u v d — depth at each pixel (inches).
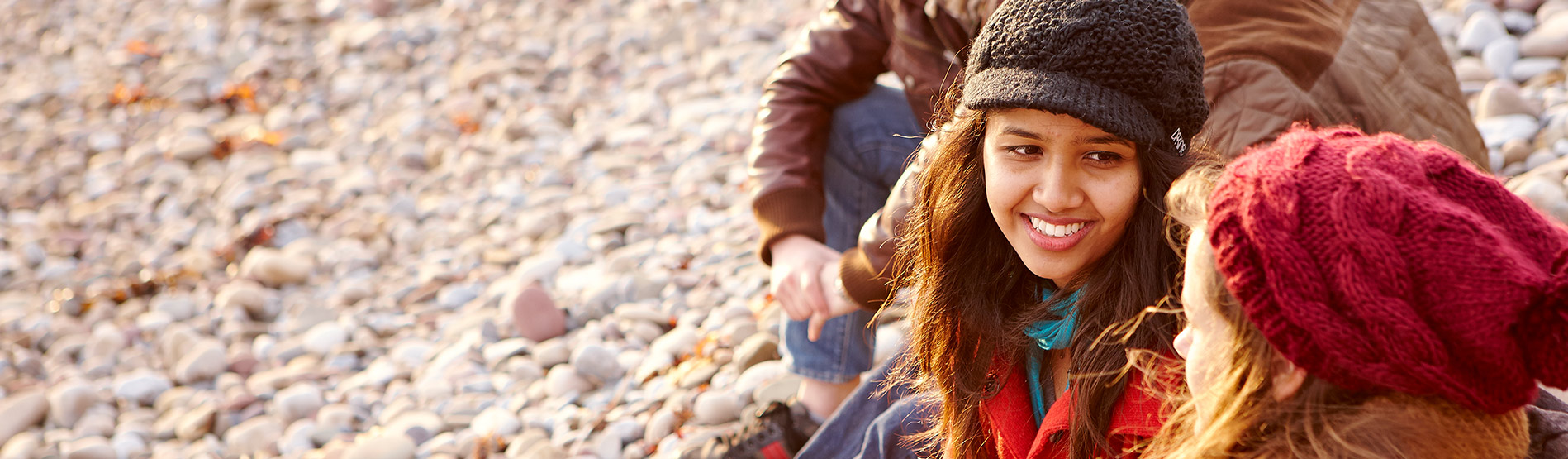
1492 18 133.9
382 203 173.9
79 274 166.9
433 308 141.2
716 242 142.1
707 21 213.3
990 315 56.4
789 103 88.2
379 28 234.1
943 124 63.8
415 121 197.2
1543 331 34.9
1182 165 48.9
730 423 99.6
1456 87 74.0
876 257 72.5
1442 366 34.9
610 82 203.0
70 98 230.5
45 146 211.5
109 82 233.6
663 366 112.9
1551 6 134.4
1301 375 39.7
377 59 226.4
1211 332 42.1
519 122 190.7
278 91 222.1
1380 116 63.8
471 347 125.3
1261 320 37.4
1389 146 38.7
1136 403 51.9
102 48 253.3
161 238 173.2
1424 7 146.6
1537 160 107.8
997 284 56.5
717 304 125.3
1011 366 57.4
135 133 212.4
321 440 113.7
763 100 90.0
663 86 195.0
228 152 199.9
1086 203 49.3
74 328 149.4
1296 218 36.4
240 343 138.1
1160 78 46.0
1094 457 53.6
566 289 137.3
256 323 145.6
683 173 163.3
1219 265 38.9
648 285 131.0
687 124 180.4
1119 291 51.4
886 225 71.2
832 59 87.4
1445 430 37.8
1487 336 34.4
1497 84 118.1
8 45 266.8
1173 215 45.1
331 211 173.2
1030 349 57.7
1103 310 51.9
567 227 156.9
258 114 214.1
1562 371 35.2
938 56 80.3
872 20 86.2
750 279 127.4
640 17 224.8
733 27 209.0
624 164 171.8
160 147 202.5
